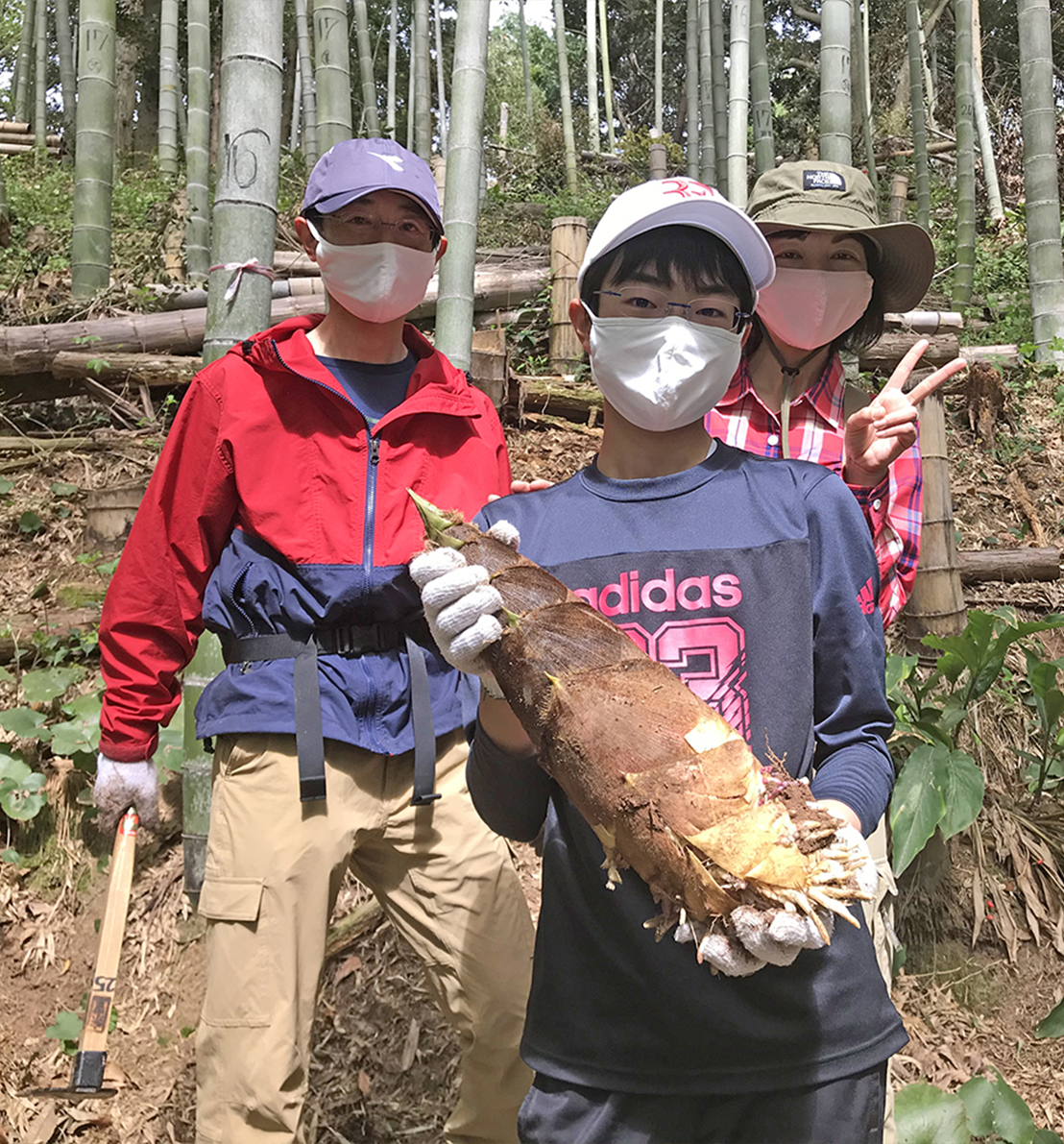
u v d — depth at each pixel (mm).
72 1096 1795
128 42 15016
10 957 3014
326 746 2004
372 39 18891
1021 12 6652
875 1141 1272
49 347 4891
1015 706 3604
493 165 13242
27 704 3541
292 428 2084
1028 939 3096
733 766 1084
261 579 2031
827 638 1389
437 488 2148
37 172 10234
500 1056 2039
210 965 1978
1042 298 6656
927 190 8719
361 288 2121
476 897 2051
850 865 1023
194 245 6484
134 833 2020
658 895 1139
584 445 4910
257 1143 1897
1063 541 4633
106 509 4086
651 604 1383
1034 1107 2730
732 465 1478
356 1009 2805
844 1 4008
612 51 20938
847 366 4695
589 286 1473
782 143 16797
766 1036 1245
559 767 1186
